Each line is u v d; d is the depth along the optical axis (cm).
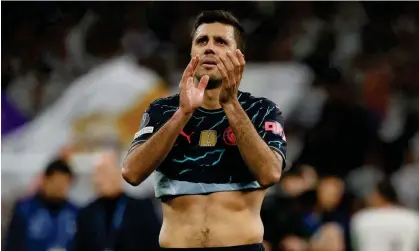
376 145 3197
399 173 3136
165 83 3306
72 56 3931
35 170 2562
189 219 1144
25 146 2711
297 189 2245
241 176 1147
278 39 3991
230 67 1092
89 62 3881
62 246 2170
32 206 2181
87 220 1973
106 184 1972
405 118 3603
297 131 3178
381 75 3828
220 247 1132
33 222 2169
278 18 4072
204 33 1163
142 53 3884
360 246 2222
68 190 2444
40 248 2166
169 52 3922
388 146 3186
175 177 1153
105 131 2566
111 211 1989
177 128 1105
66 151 2523
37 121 2838
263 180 1112
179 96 1135
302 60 3678
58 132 2703
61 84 3797
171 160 1156
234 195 1145
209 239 1132
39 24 4088
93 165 2461
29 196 2338
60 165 2177
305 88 3297
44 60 3959
